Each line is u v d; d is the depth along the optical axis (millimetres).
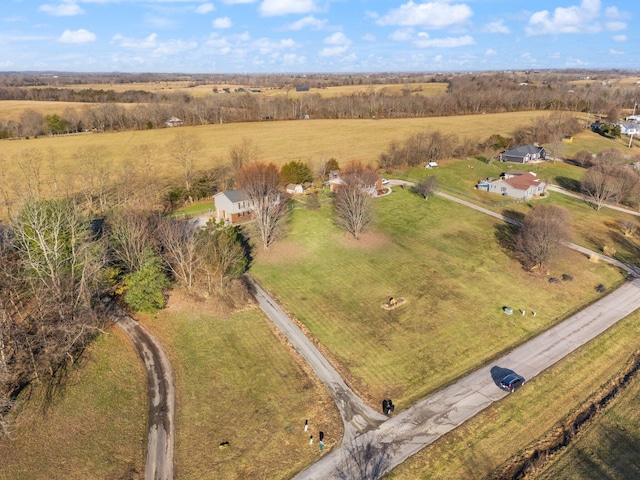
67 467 30391
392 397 38312
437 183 88562
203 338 44812
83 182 85938
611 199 88375
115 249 50219
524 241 62875
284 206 76750
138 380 38844
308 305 51312
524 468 31750
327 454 32469
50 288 41250
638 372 42250
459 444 33531
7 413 33188
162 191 85438
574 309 52344
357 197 69188
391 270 59281
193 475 30562
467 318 49406
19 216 48938
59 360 38125
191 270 51188
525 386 39406
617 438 34719
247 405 36844
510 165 109312
